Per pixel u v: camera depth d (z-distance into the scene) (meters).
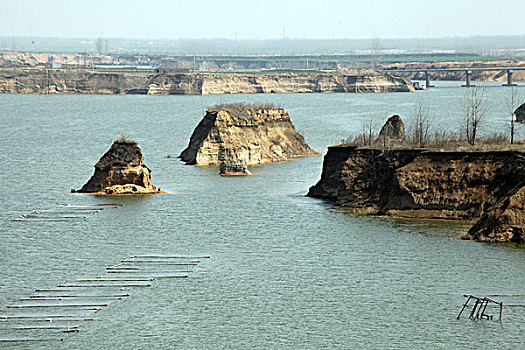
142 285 86.38
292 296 82.50
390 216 115.94
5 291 84.44
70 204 131.12
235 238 106.19
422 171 115.81
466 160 114.38
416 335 72.25
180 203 130.88
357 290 84.12
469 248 98.19
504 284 85.12
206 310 78.81
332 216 118.31
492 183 112.12
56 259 96.81
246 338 71.94
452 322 75.31
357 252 97.81
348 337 72.12
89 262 95.38
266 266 93.00
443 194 114.06
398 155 121.19
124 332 73.38
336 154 135.75
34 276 89.75
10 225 115.12
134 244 103.75
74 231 111.19
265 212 122.62
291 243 102.88
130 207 127.81
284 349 69.62
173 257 97.25
